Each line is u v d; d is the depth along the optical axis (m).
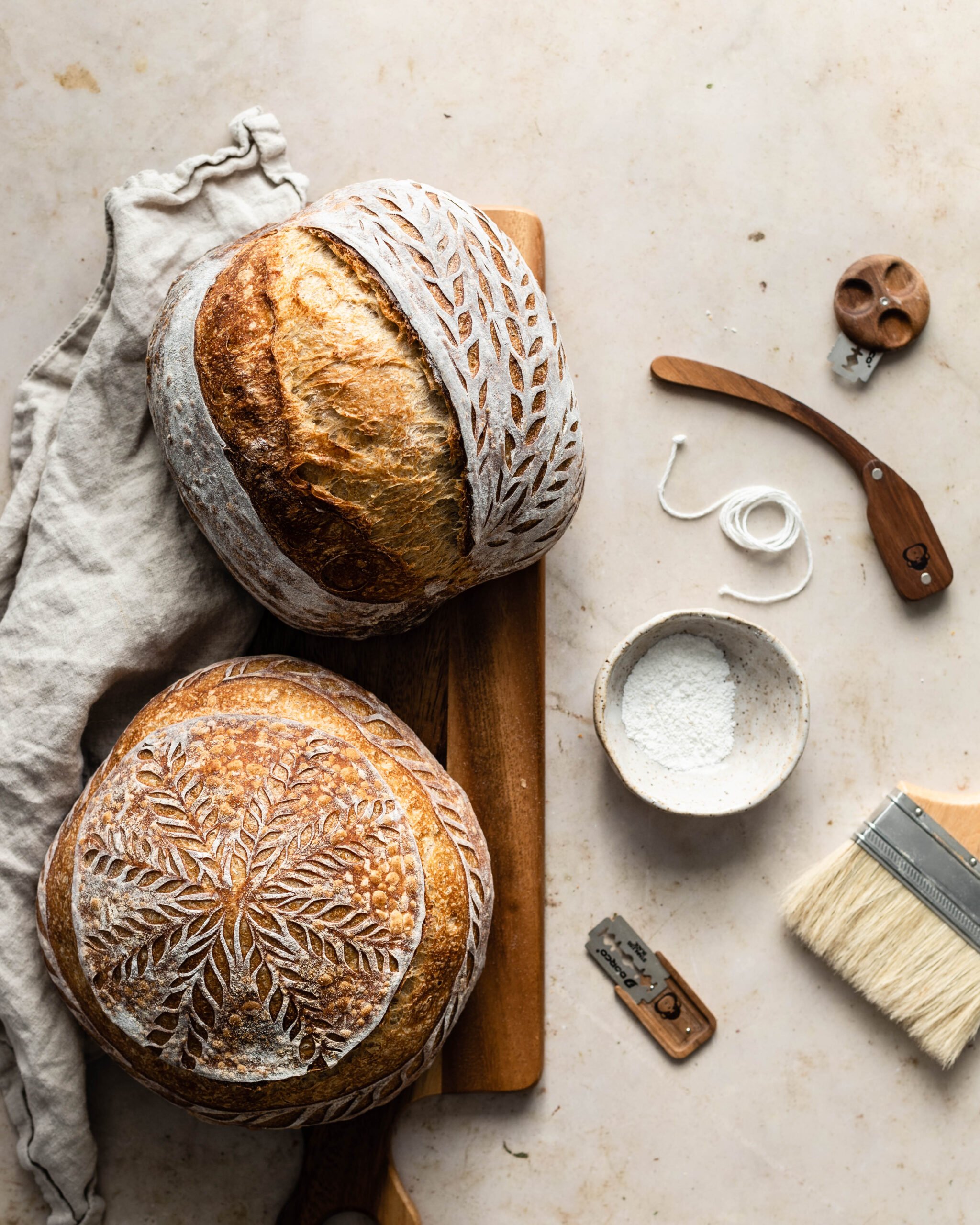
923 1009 0.86
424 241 0.77
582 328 0.89
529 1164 0.89
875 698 0.89
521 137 0.89
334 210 0.78
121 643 0.82
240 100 0.89
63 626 0.82
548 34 0.88
